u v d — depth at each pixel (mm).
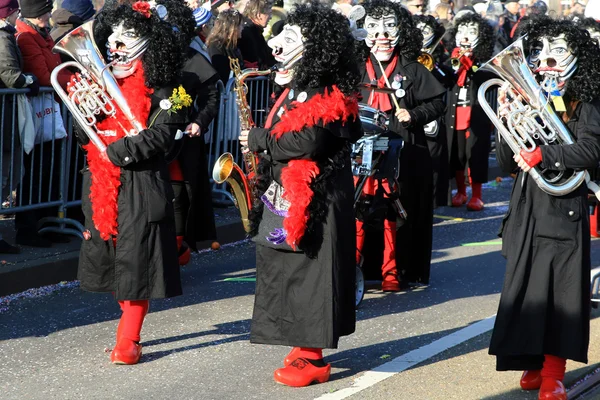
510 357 6059
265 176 6230
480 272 9727
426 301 8547
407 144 8688
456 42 13336
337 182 6105
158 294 6590
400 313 8125
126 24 6555
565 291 5820
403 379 6398
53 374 6570
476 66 13055
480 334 7477
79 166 10242
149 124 6617
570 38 5824
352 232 6188
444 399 6023
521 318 5836
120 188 6586
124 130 6559
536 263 5840
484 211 13406
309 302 6035
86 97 6539
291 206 5930
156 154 6645
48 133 9477
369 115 7852
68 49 6562
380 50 8602
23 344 7211
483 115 13164
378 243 8852
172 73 6645
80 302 8391
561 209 5848
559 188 5805
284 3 13516
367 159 7828
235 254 10461
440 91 8688
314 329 6020
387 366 6676
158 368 6676
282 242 5988
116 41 6602
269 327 6145
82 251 6738
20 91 9062
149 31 6633
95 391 6234
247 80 11750
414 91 8664
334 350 7078
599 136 5832
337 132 5965
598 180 6766
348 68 6094
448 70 12297
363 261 8648
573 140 5883
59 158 9727
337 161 6090
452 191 14953
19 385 6359
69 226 10242
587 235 5895
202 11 9516
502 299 5902
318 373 6273
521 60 5766
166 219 6641
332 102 5930
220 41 11359
